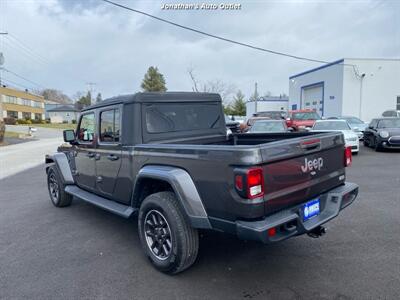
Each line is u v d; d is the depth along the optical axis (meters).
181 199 2.96
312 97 30.80
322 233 3.27
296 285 2.94
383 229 4.21
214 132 4.64
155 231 3.39
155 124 3.88
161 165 3.27
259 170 2.51
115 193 4.12
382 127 12.89
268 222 2.55
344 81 24.81
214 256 3.61
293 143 2.84
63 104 102.69
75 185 5.44
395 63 24.59
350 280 2.97
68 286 3.06
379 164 9.52
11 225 4.92
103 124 4.27
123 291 2.94
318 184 3.21
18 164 12.28
